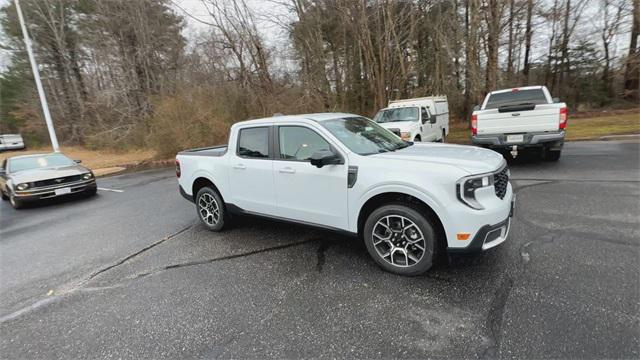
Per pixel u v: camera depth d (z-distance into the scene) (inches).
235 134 171.3
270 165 153.3
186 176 199.3
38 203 331.6
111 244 183.3
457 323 92.1
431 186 110.7
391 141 158.1
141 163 607.8
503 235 116.6
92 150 900.6
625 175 231.3
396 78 647.1
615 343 79.7
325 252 147.4
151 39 875.4
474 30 584.7
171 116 594.9
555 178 242.1
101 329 102.9
